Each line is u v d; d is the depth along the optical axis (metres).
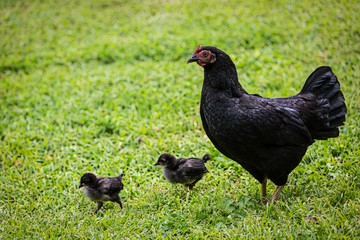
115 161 11.04
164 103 14.09
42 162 11.66
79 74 17.19
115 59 18.33
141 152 11.41
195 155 11.05
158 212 8.78
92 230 8.19
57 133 12.90
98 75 16.94
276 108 7.79
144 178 10.17
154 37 19.33
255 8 21.08
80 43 20.22
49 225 8.38
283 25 18.73
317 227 7.51
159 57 17.72
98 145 11.98
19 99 15.45
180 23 20.69
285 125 7.79
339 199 8.42
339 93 8.41
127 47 18.92
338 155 10.19
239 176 10.00
